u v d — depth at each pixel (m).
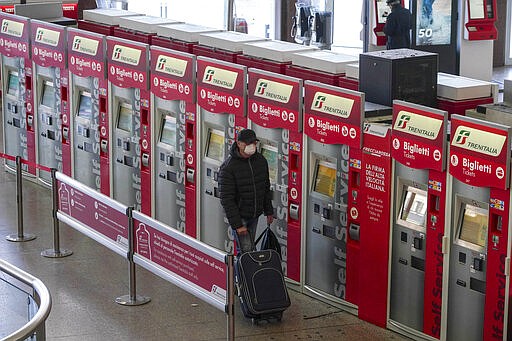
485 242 7.60
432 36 16.27
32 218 11.73
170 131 10.73
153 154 10.92
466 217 7.79
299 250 9.35
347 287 8.92
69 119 12.24
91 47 11.56
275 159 9.46
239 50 10.49
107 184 11.77
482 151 7.45
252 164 9.04
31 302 7.10
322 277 9.16
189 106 10.27
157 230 8.58
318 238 9.13
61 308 9.04
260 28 20.52
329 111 8.72
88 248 10.72
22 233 10.98
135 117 11.12
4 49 13.28
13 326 7.57
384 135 8.28
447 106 8.93
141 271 10.03
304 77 9.71
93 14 12.77
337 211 8.88
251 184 9.04
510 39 21.91
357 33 21.20
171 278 8.48
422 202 8.16
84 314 8.91
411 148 8.03
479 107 8.50
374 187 8.46
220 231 10.17
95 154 11.91
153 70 10.66
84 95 12.09
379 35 16.50
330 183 8.96
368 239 8.59
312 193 9.11
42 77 12.72
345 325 8.68
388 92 8.79
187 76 10.18
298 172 9.20
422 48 16.27
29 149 13.17
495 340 7.61
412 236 8.19
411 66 8.83
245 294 8.56
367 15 16.62
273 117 9.29
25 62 12.91
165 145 10.77
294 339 8.37
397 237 8.34
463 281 7.80
